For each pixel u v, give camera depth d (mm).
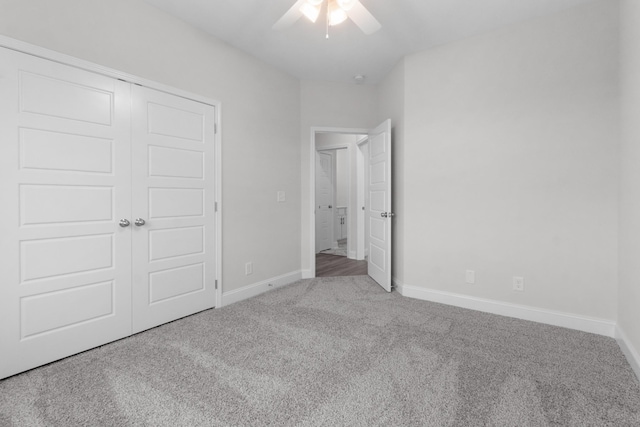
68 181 2018
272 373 1810
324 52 3205
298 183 3939
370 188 4004
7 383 1726
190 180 2730
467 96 2871
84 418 1434
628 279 2016
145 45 2395
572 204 2426
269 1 2395
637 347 1831
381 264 3635
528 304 2617
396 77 3455
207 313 2809
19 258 1833
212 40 2883
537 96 2543
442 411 1473
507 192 2691
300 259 4016
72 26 2014
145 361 1956
